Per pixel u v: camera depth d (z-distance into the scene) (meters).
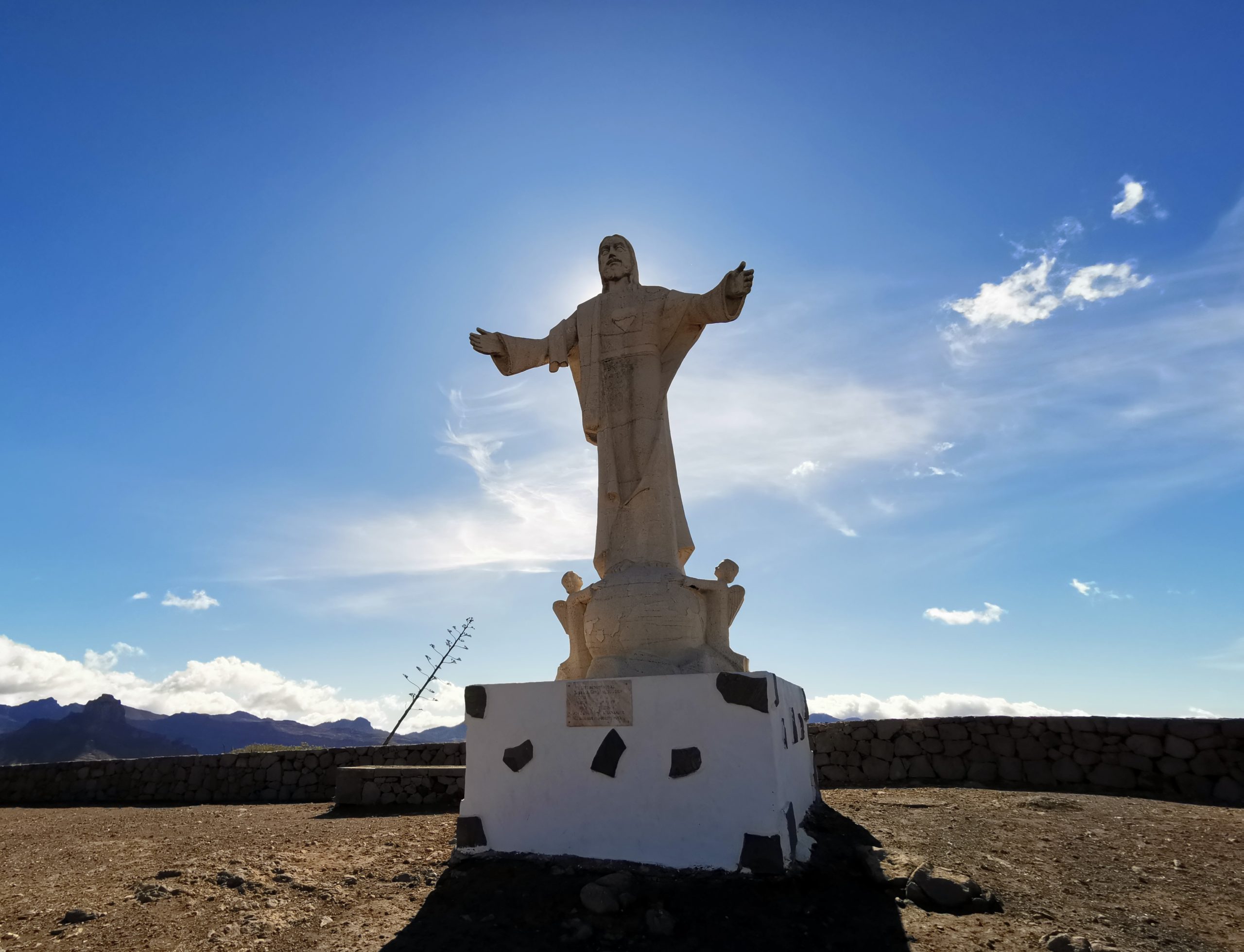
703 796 4.96
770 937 4.05
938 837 6.05
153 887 4.97
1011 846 5.74
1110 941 3.96
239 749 15.73
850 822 6.67
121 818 10.56
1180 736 9.12
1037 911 4.38
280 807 11.41
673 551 6.77
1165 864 5.24
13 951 4.08
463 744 13.27
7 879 5.80
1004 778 10.00
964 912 4.38
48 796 14.94
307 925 4.35
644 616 6.11
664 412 7.22
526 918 4.34
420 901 4.68
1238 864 5.21
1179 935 4.02
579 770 5.27
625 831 5.06
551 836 5.23
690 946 3.98
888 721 10.81
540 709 5.48
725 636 6.51
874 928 4.14
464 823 5.44
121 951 4.02
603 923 4.23
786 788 5.32
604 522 6.95
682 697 5.17
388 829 7.62
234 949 4.01
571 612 6.81
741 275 6.79
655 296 7.41
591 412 7.18
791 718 6.10
